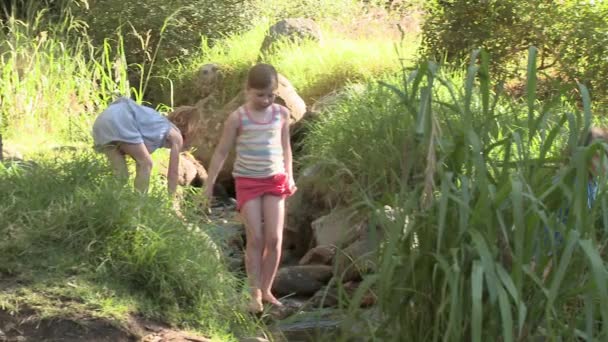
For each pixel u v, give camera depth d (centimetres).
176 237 639
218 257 667
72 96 1184
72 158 741
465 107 482
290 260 894
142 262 614
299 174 990
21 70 1214
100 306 579
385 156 805
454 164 502
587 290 471
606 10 1095
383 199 540
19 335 554
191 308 614
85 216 632
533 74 491
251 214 711
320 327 652
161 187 758
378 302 509
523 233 464
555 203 494
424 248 491
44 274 599
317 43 1370
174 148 780
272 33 1399
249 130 711
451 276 463
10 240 619
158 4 1551
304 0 1678
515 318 485
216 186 1145
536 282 467
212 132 1186
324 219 850
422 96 485
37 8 1553
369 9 1642
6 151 955
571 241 456
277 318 695
